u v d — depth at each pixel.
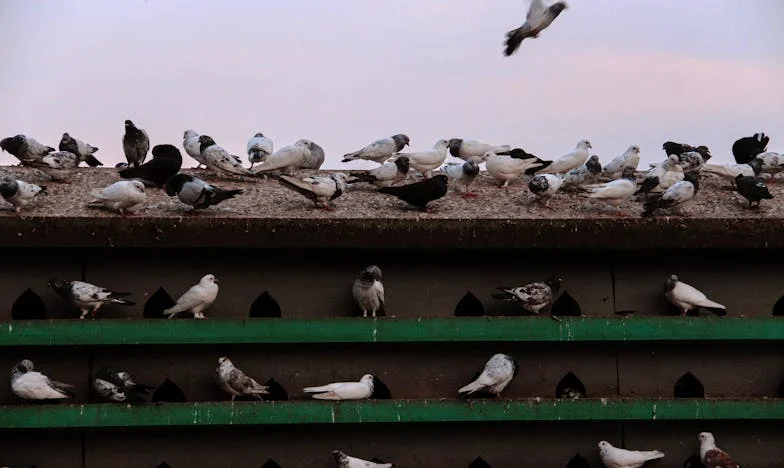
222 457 15.80
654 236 15.91
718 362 16.28
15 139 18.12
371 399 15.59
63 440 15.61
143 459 15.70
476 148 19.91
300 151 18.30
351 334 15.51
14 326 15.20
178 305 15.45
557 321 15.70
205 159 18.09
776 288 16.41
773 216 16.12
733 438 16.19
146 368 15.77
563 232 15.84
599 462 16.06
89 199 16.55
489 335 15.64
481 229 15.77
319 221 15.62
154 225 15.48
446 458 15.98
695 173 17.75
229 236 15.59
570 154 19.02
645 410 15.75
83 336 15.27
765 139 19.16
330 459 15.86
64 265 15.80
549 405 15.66
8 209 15.89
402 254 16.09
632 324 15.77
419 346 15.98
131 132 19.17
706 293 16.36
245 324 15.44
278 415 15.39
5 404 15.50
